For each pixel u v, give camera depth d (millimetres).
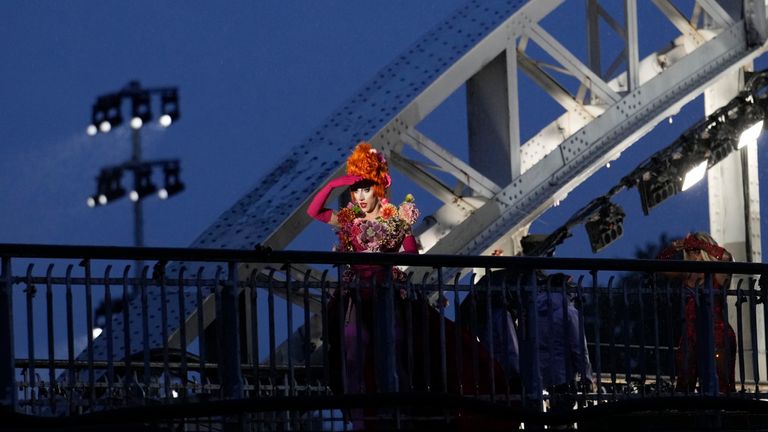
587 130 37562
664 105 38875
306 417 22734
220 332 22172
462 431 23422
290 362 22547
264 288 22484
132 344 32250
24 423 20281
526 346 23938
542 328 26219
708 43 39688
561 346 26203
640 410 24109
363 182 24531
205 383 24219
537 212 36688
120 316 32938
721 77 40031
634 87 38438
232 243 33500
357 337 23094
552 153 36875
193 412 21125
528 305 24000
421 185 35844
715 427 25500
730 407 24969
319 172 34125
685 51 40188
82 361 24281
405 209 24594
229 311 22266
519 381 25344
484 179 35844
